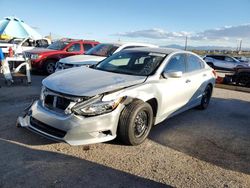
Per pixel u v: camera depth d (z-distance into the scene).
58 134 3.82
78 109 3.72
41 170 3.39
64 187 3.08
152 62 5.09
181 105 5.63
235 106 7.84
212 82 7.02
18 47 11.88
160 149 4.27
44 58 11.66
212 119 6.19
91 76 4.47
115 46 9.84
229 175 3.62
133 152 4.07
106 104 3.84
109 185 3.18
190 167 3.76
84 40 13.23
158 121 4.93
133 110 4.06
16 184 3.07
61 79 4.31
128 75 4.70
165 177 3.44
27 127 4.17
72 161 3.66
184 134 5.05
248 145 4.76
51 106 4.00
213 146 4.59
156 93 4.60
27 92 7.62
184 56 5.87
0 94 7.22
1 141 4.11
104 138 3.89
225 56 25.56
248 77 13.48
